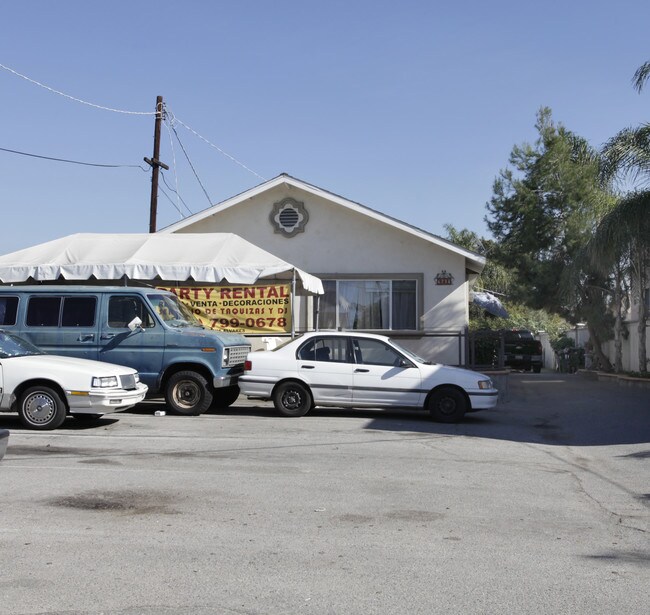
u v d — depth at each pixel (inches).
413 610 195.0
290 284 682.8
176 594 204.2
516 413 613.6
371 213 802.8
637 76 767.1
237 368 575.2
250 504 301.7
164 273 631.2
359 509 297.4
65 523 270.7
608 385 876.0
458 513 294.5
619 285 948.0
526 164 1141.7
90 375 470.0
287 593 205.8
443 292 807.1
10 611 191.5
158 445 427.8
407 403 545.0
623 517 295.0
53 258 665.0
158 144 959.0
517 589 211.3
